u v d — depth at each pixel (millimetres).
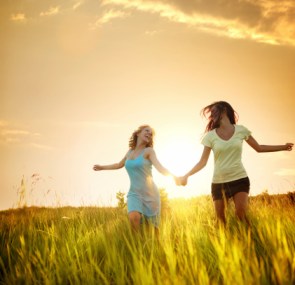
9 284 4207
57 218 7242
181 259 4004
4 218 7117
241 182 6047
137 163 6414
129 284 3801
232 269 3516
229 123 6395
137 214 6117
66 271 4215
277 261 3740
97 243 5133
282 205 7660
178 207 8133
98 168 7223
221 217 6180
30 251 4969
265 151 6586
